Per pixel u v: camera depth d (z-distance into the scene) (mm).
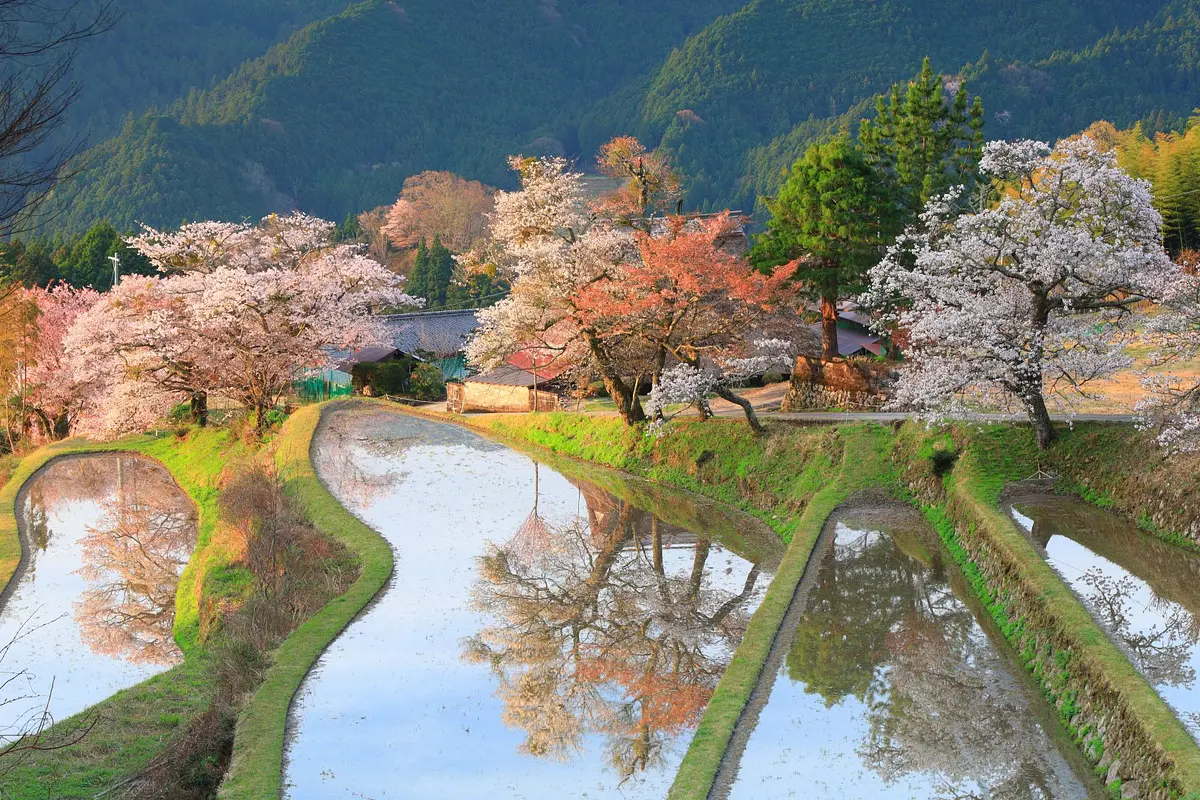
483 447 49375
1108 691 19281
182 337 51312
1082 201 31672
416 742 21609
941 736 20469
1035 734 20281
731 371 42969
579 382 48531
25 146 16266
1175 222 56281
